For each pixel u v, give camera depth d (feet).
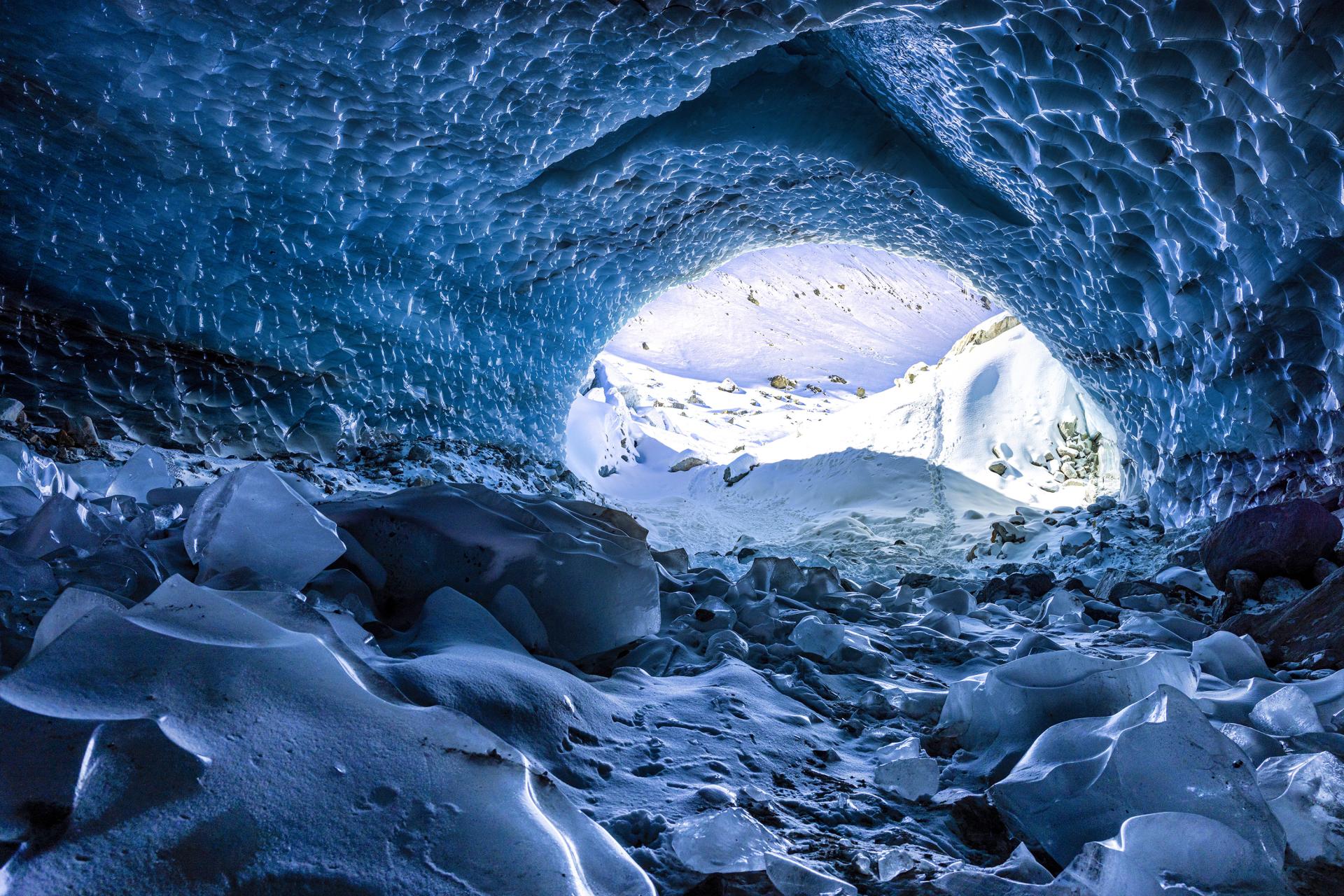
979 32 23.26
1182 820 3.84
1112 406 34.65
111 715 3.20
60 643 3.44
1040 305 35.14
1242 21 18.72
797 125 33.17
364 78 25.45
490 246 34.40
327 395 31.86
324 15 23.27
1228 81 19.89
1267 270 22.27
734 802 4.73
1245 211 21.90
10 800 2.82
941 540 36.47
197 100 24.50
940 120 29.76
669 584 10.39
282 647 3.78
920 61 27.09
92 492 9.66
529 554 7.33
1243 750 5.24
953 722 6.31
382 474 31.19
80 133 23.45
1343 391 21.85
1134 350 30.53
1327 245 20.56
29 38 21.52
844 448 48.65
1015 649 9.13
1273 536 13.12
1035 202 29.07
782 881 3.79
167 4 22.26
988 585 16.25
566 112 28.58
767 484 47.16
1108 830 4.18
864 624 10.13
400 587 7.23
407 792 3.24
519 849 3.11
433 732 3.51
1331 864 4.09
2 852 2.71
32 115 22.57
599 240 37.58
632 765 5.17
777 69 32.07
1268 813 4.04
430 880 2.95
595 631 7.48
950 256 38.32
